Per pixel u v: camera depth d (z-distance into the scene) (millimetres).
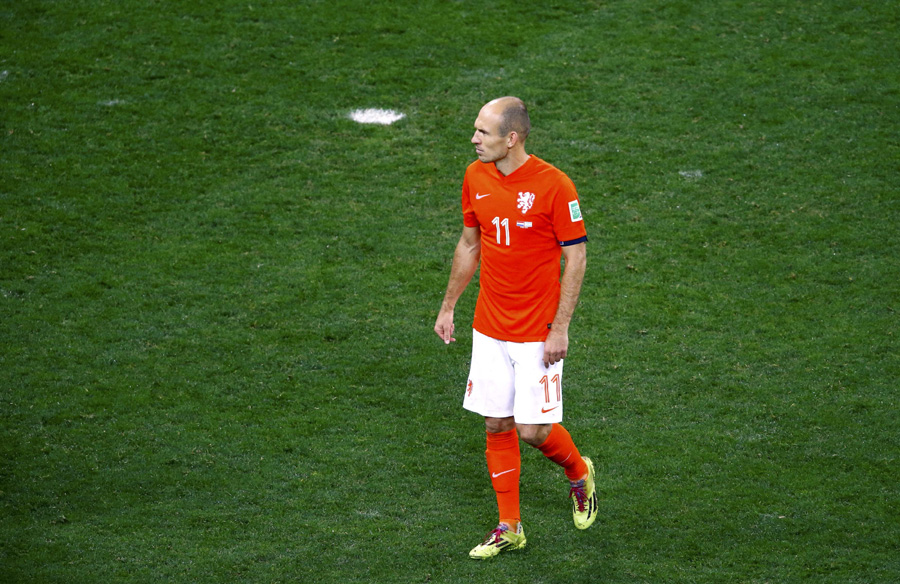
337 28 39094
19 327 23578
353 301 25172
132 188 30062
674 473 18672
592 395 21406
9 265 26094
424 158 32000
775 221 28516
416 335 23828
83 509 17438
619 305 24906
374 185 30594
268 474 18688
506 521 16375
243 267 26531
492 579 15648
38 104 34188
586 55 37562
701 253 27141
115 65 36562
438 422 20609
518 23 39656
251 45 37938
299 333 23797
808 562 15945
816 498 17750
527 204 15422
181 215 28859
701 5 40688
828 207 29078
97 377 21828
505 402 16375
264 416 20641
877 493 17844
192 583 15383
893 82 35594
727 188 30234
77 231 27844
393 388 21781
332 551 16375
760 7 40500
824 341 23203
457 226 28641
